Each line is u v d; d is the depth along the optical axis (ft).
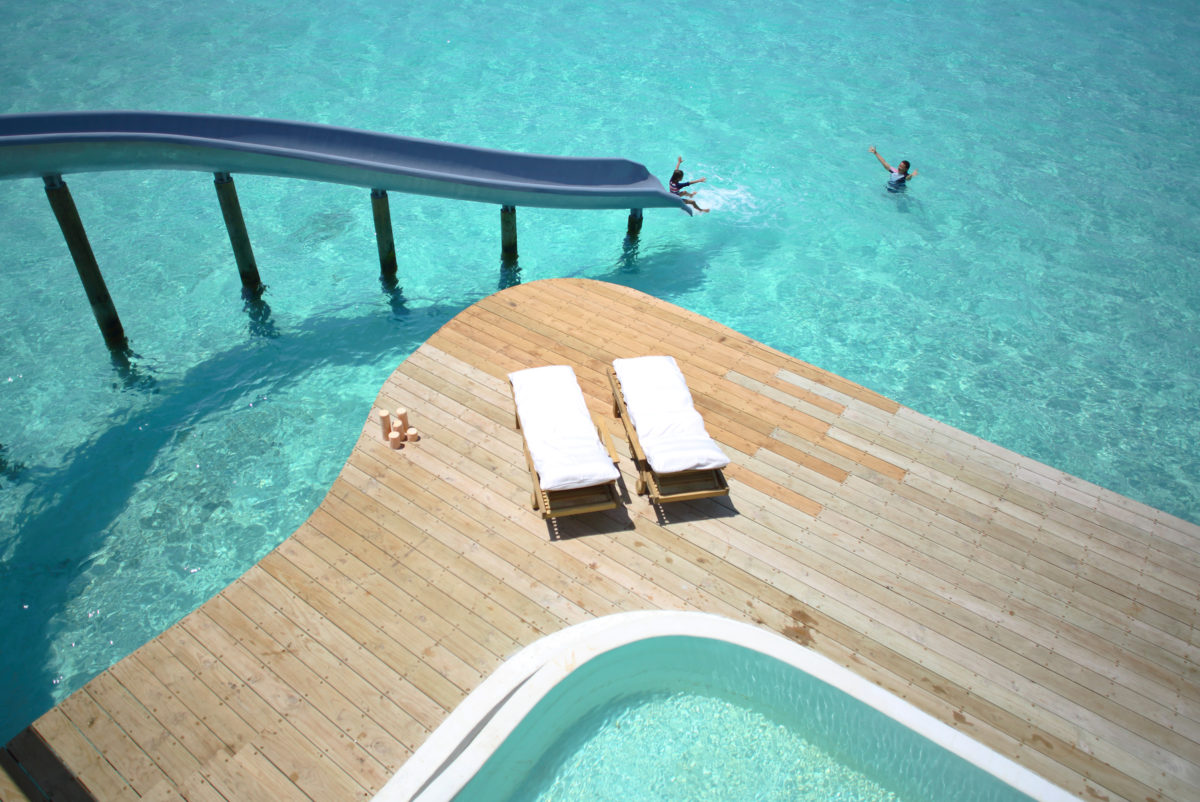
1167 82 76.38
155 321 42.09
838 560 26.40
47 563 29.81
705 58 76.43
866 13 88.94
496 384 33.14
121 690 21.79
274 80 67.87
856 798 20.45
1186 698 22.90
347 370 39.50
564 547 26.35
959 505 28.71
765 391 33.42
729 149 62.03
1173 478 36.40
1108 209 56.80
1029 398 40.37
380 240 44.21
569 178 47.67
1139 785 20.72
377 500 27.73
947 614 24.86
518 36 78.84
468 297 45.47
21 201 52.19
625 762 20.94
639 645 21.84
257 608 24.02
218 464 34.09
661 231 52.70
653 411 28.09
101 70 67.51
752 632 22.03
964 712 22.17
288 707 21.52
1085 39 85.10
